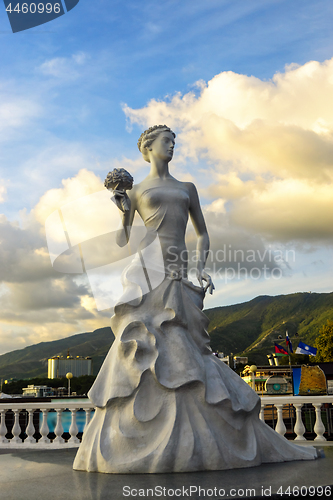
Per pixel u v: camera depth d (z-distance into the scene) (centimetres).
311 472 426
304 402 743
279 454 487
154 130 575
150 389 458
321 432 725
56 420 909
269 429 506
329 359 5488
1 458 575
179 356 475
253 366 2047
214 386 476
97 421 470
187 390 461
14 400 1113
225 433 462
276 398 752
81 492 368
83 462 457
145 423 443
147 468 423
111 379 466
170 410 449
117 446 439
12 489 385
